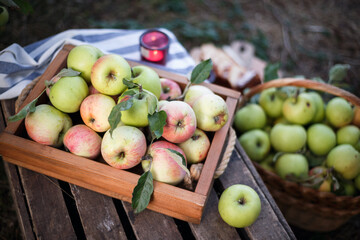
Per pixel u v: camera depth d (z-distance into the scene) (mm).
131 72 966
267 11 3043
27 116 896
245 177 1090
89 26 2508
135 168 956
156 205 924
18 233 1611
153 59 1331
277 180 1275
